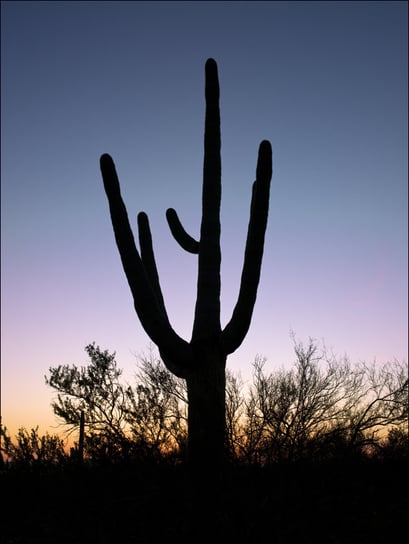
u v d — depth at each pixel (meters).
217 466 6.57
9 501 7.33
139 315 7.00
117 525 6.92
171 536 6.71
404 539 6.60
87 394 11.42
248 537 6.39
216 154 7.75
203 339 7.02
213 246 7.51
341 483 7.18
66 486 7.32
